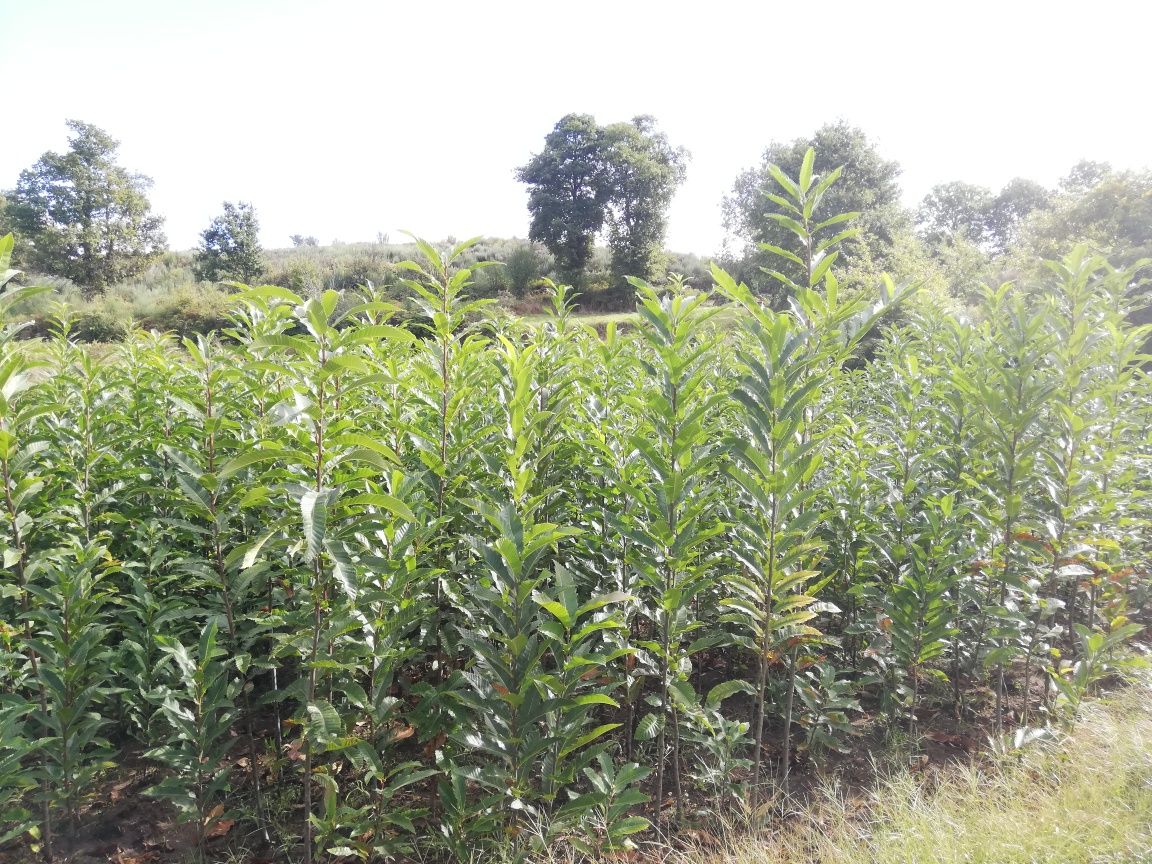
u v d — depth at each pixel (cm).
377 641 325
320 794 388
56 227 3656
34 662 353
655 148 4588
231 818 357
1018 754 399
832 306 391
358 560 314
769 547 363
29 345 530
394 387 463
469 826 320
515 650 295
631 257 4056
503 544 292
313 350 296
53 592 317
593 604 293
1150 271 1523
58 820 362
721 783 375
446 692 327
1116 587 516
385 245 4356
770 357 357
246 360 388
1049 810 328
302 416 311
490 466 373
